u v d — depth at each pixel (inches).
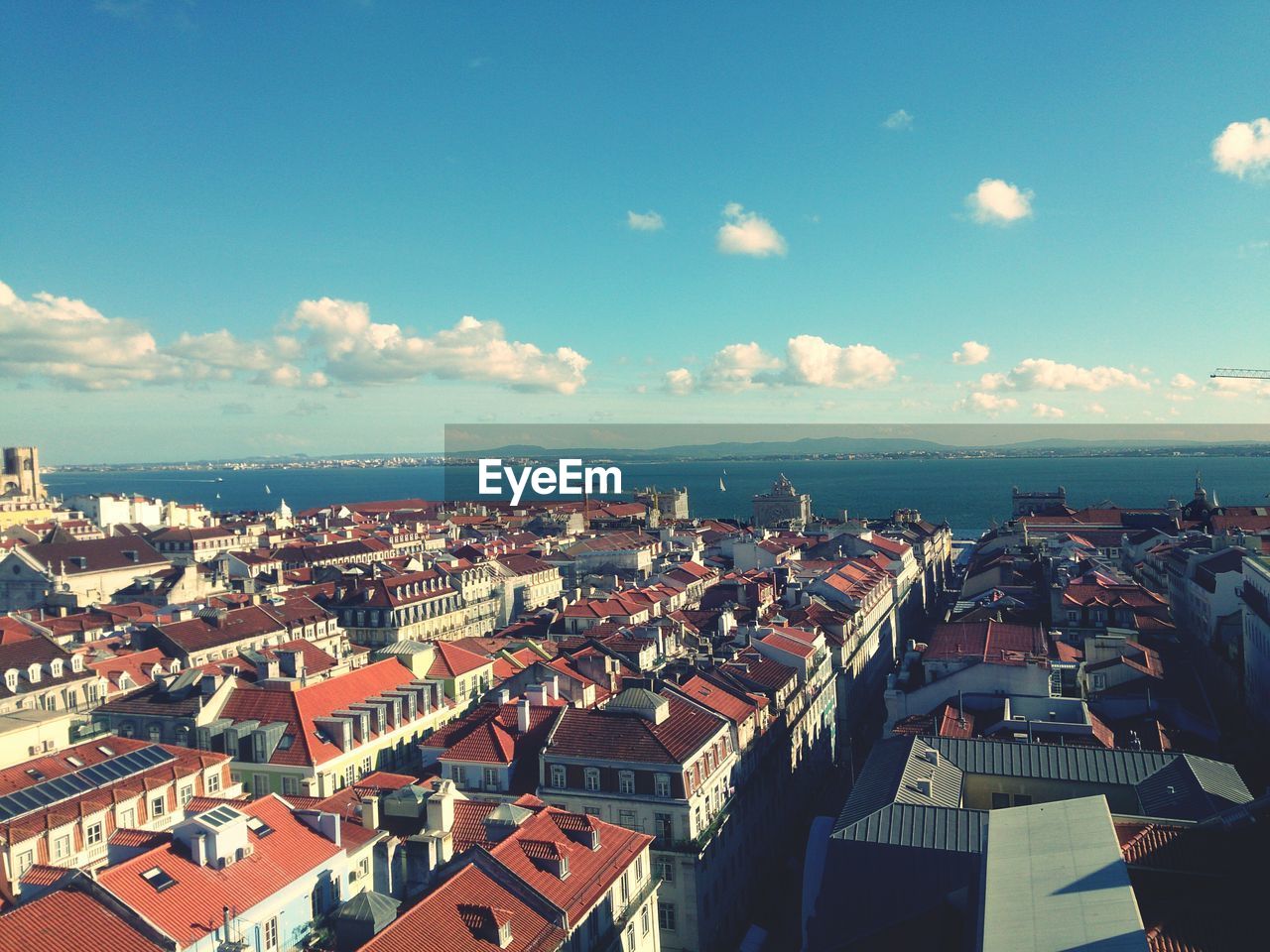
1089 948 1578.5
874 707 6535.4
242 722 4074.8
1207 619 6161.4
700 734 3634.4
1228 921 1774.1
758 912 3853.3
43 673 4950.8
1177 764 3006.9
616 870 2647.6
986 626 4943.4
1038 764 3149.6
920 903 2482.8
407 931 2063.2
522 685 4220.0
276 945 2295.8
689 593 7755.9
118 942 1989.4
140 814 3142.2
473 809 2878.9
